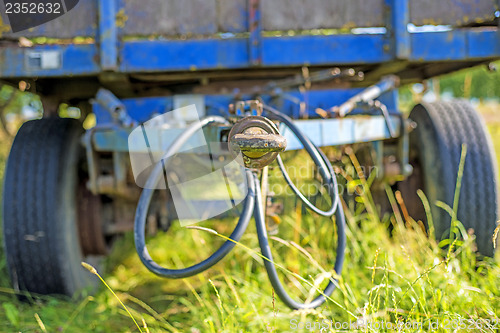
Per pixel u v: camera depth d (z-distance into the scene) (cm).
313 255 289
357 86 392
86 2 271
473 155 287
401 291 225
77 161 296
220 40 278
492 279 245
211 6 278
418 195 312
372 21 285
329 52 283
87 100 420
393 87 312
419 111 321
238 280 261
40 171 274
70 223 282
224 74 314
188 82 345
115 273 360
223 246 172
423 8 287
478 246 281
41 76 273
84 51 272
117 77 286
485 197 281
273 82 321
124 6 273
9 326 257
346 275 262
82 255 305
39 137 287
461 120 300
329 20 283
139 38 288
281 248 317
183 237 399
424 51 285
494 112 1106
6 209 269
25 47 271
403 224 319
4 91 602
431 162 295
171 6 277
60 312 269
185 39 276
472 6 290
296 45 280
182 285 327
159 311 286
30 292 277
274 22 280
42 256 270
